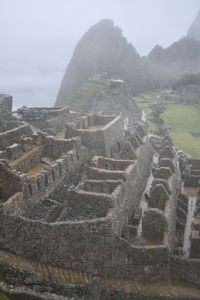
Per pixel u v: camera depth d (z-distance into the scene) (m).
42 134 43.06
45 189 35.47
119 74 186.88
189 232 45.31
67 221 30.36
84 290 27.98
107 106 108.62
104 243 30.23
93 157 46.91
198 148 83.19
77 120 56.03
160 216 34.84
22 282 27.72
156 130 96.12
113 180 37.50
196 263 31.97
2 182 32.59
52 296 26.48
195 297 30.83
